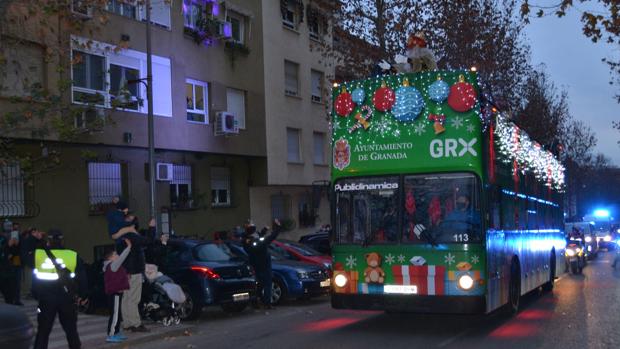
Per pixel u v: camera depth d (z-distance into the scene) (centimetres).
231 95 2603
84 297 876
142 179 2178
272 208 2984
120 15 2020
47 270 839
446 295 968
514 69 2777
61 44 1478
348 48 2639
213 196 2603
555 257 1834
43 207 1830
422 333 1053
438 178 1000
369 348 928
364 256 1017
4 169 1709
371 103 1051
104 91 1856
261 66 2761
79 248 1934
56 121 1266
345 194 1051
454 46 2519
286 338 1039
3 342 584
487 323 1152
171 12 2261
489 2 2611
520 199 1315
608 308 1335
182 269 1290
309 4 3095
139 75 2091
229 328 1195
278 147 2852
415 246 989
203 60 2422
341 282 1031
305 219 3191
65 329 858
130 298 1098
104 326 1205
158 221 2102
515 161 1276
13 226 1611
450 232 980
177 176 2395
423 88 1023
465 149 991
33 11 1305
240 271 1345
